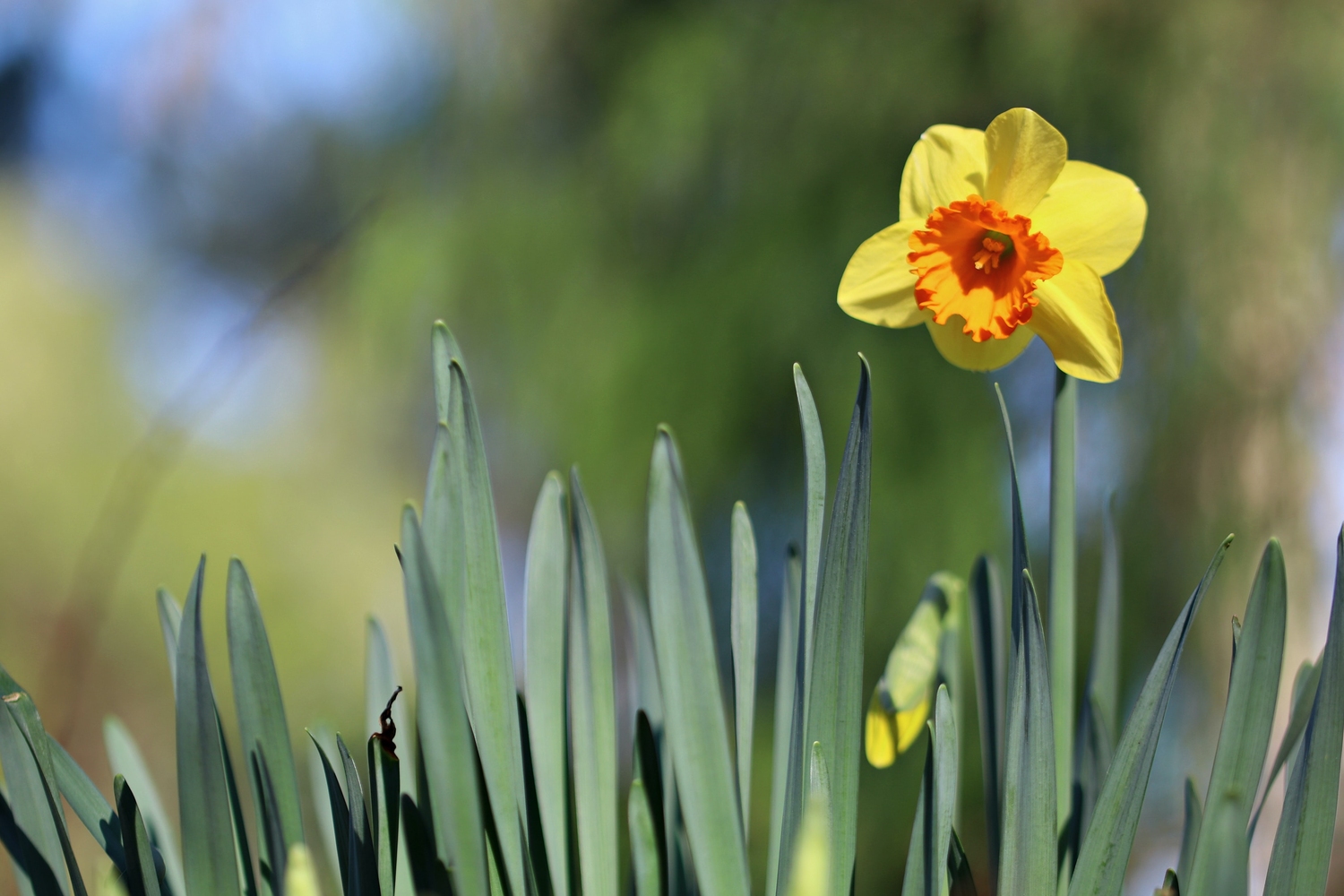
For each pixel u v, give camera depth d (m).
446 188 4.80
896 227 1.44
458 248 4.56
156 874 1.36
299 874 1.30
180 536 4.70
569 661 1.40
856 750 1.37
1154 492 3.59
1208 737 3.41
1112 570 1.46
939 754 1.37
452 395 1.37
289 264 6.04
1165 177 3.54
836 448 3.81
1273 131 3.50
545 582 1.41
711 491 4.12
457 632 1.37
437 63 4.95
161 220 6.09
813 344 3.91
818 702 1.37
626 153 4.39
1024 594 1.36
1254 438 3.44
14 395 4.82
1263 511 3.44
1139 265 3.61
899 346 3.86
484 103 4.79
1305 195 3.45
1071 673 1.41
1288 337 3.43
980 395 3.78
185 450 4.90
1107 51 3.64
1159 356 3.57
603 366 4.25
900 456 3.76
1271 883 1.35
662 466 1.38
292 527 4.96
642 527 4.17
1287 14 3.51
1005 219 1.41
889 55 3.98
